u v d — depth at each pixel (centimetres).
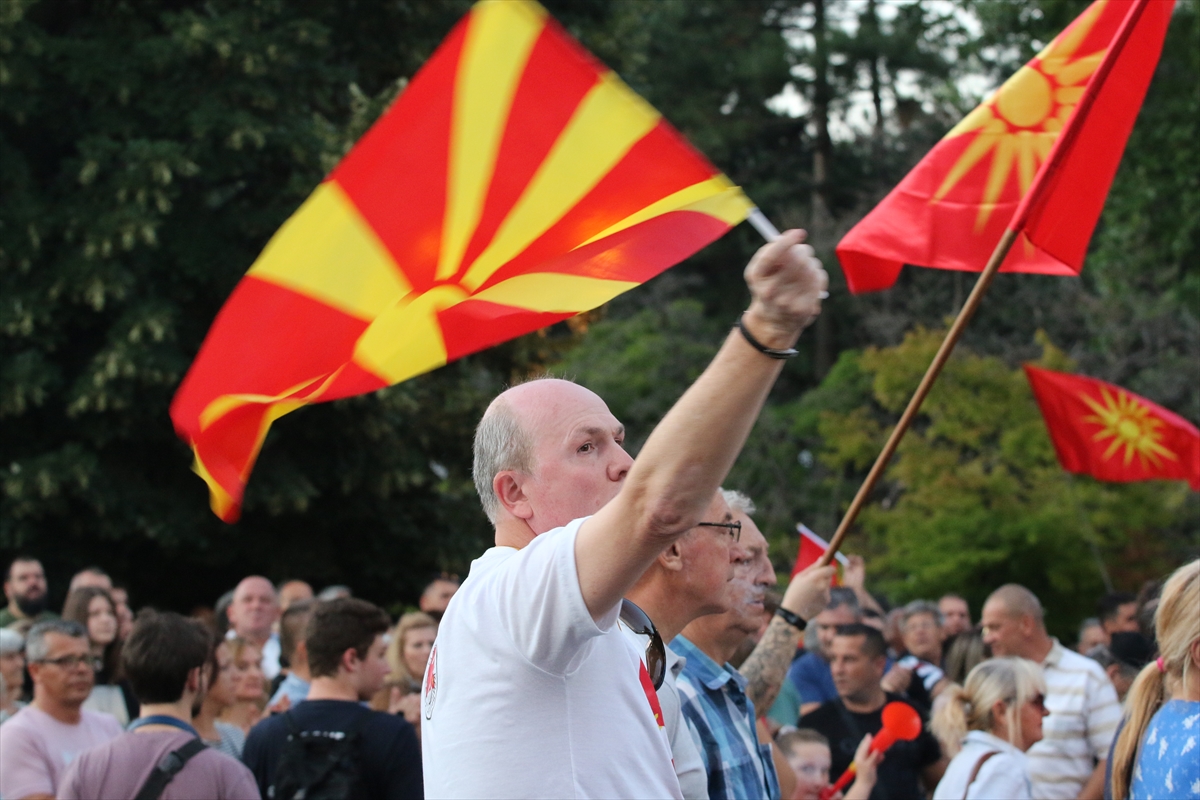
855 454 2005
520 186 231
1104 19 461
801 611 419
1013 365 2264
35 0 1219
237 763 407
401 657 620
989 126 463
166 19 1290
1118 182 1653
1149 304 2088
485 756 210
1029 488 1794
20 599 770
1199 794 325
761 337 188
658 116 228
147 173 1216
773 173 3278
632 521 196
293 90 1355
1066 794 583
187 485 1336
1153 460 693
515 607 208
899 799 568
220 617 766
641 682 233
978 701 457
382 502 1456
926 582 1750
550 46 228
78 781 393
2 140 1273
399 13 1472
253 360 227
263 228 1314
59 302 1254
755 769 332
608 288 227
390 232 230
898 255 457
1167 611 348
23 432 1288
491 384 1706
